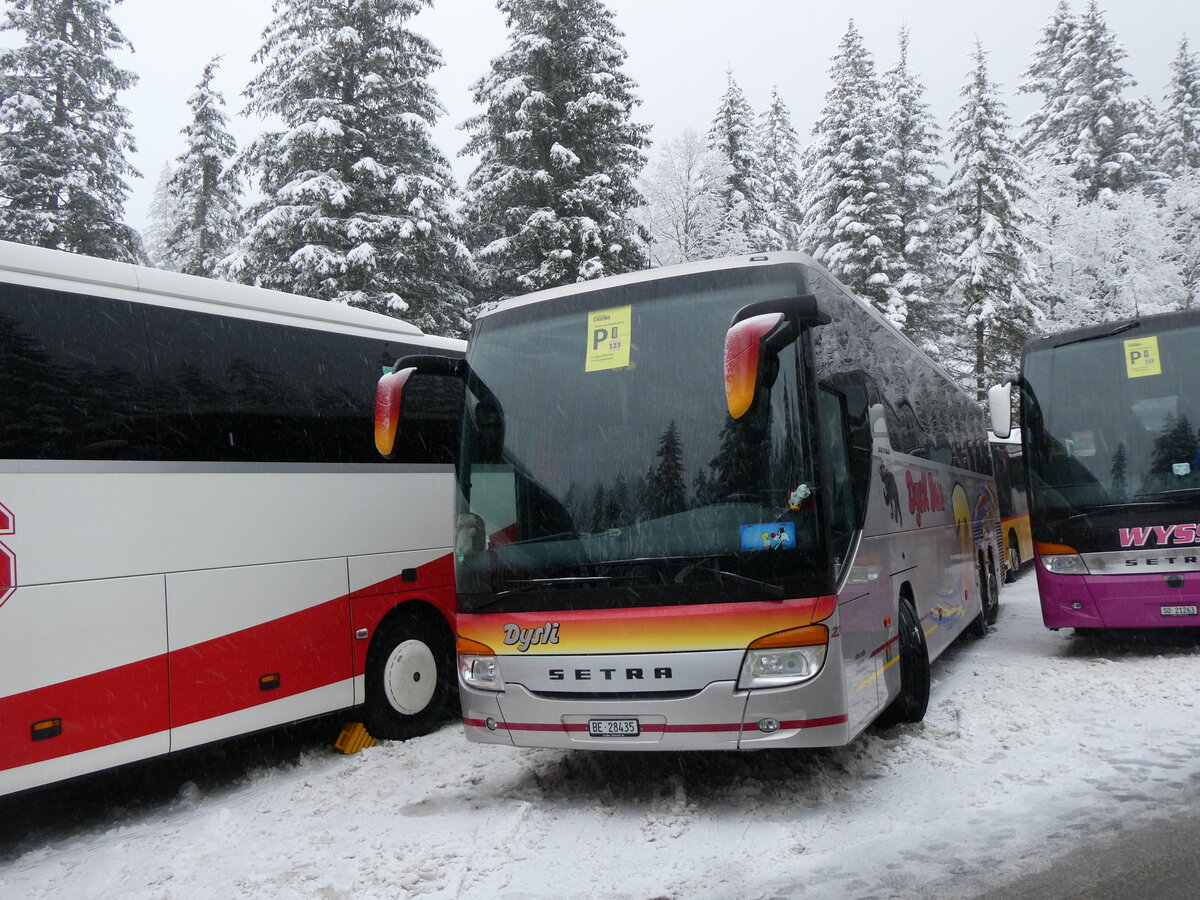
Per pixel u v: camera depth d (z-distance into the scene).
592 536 5.32
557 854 4.79
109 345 5.98
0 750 5.17
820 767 5.93
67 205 26.77
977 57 33.09
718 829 5.00
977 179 32.56
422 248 22.62
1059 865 4.26
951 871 4.26
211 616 6.32
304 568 7.01
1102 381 9.37
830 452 5.42
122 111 28.95
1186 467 8.81
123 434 5.96
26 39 27.77
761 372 4.78
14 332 5.50
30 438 5.48
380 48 23.83
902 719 6.86
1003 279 31.97
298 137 22.33
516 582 5.47
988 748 6.23
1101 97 45.78
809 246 35.34
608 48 25.89
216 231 34.97
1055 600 9.26
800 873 4.34
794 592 4.91
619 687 5.10
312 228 21.95
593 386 5.64
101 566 5.73
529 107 24.72
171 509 6.17
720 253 32.66
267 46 24.45
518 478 5.63
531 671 5.35
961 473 11.02
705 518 5.10
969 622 10.34
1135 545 8.88
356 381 7.76
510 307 6.22
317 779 6.66
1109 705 7.17
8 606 5.27
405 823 5.47
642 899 4.18
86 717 5.57
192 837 5.58
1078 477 9.23
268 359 7.04
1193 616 8.61
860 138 32.50
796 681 4.86
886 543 6.53
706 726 4.94
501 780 6.25
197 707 6.16
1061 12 47.97
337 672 7.16
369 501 7.65
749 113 35.53
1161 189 44.12
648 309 5.67
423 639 8.05
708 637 4.96
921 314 32.91
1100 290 39.31
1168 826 4.66
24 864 5.33
